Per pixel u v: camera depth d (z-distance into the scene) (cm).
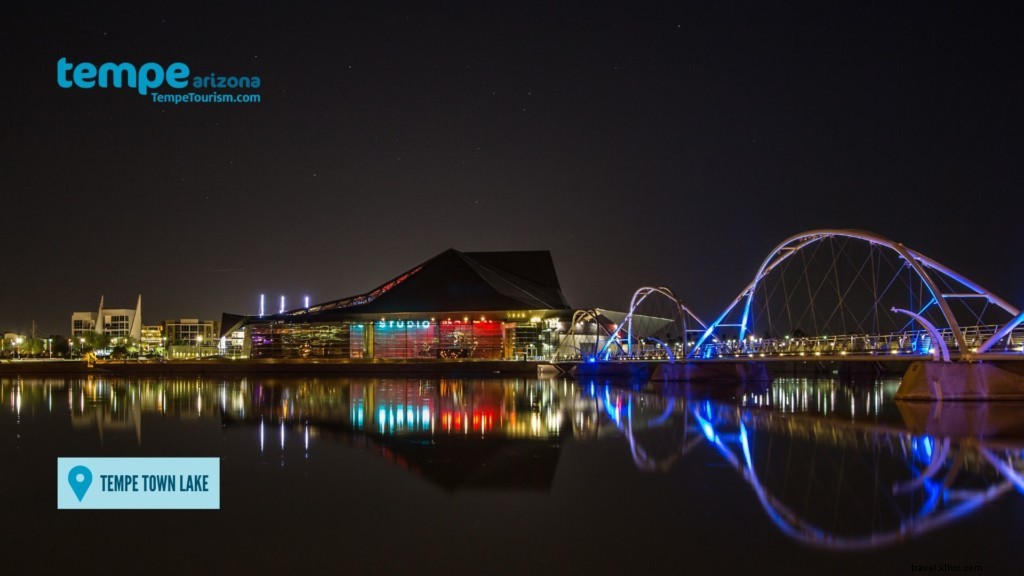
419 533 1708
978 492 2078
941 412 4184
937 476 2300
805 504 1958
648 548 1602
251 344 13500
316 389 6981
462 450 2850
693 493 2084
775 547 1605
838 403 5072
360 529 1741
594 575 1447
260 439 3162
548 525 1770
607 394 6212
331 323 13312
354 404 5056
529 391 6656
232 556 1560
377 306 13525
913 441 3027
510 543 1641
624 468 2456
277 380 9125
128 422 3850
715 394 6272
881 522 1789
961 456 2645
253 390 6819
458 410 4559
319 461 2603
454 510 1906
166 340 19275
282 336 13412
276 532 1722
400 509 1914
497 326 13212
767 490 2119
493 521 1806
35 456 2730
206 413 4356
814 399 5572
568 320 13288
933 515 1842
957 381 4734
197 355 17400
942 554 1560
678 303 8975
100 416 4178
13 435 3325
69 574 1463
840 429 3456
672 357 8662
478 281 14162
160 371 11362
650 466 2494
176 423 3797
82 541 1662
